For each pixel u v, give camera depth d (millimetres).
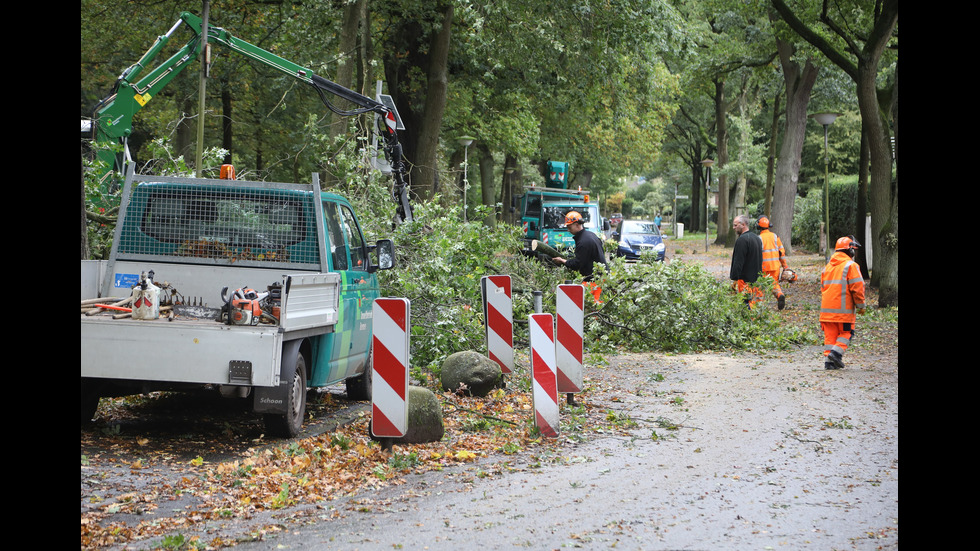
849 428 8578
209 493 6074
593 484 6477
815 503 6000
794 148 38312
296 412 7879
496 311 11055
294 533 5266
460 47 26562
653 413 9414
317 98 29297
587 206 32906
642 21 23984
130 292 8516
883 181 22234
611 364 13156
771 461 7262
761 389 10922
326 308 8266
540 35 22328
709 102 59125
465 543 5078
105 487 6129
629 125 41406
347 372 9406
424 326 11719
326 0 19500
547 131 37969
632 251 34656
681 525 5453
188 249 8570
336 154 15266
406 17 24047
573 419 8844
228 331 7223
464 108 30672
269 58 14195
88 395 7883
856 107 42812
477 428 8422
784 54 37281
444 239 12547
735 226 17547
